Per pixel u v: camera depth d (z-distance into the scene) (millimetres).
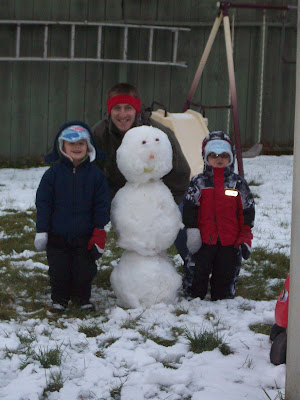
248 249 5363
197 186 5410
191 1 11305
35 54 10891
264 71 11773
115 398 4176
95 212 5207
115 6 11031
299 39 3801
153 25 11203
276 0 11531
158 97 11445
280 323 4434
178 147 5520
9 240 6770
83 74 11125
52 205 5223
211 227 5391
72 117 11195
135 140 5152
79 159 5188
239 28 11531
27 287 5617
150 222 5184
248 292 5703
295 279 3869
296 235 3857
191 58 11453
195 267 5480
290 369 3912
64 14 10875
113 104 5367
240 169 8555
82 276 5242
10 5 10664
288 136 12164
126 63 11117
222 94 11633
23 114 11023
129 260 5293
